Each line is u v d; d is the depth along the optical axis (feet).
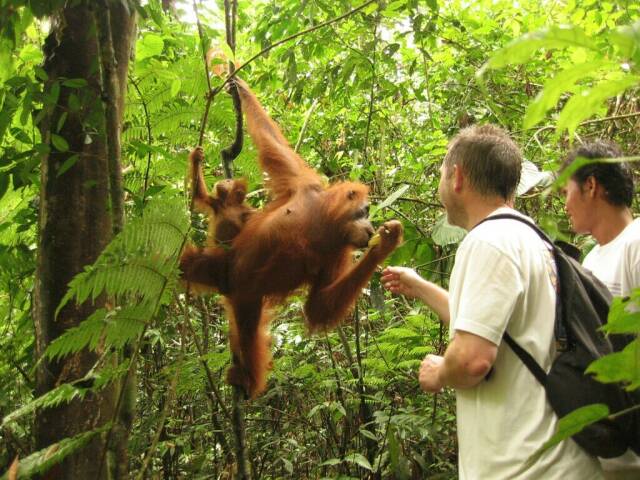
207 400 14.75
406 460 10.87
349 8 12.78
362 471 12.30
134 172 11.78
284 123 16.92
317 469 12.87
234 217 10.19
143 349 13.73
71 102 7.55
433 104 16.93
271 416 14.75
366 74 14.39
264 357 10.14
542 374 6.23
